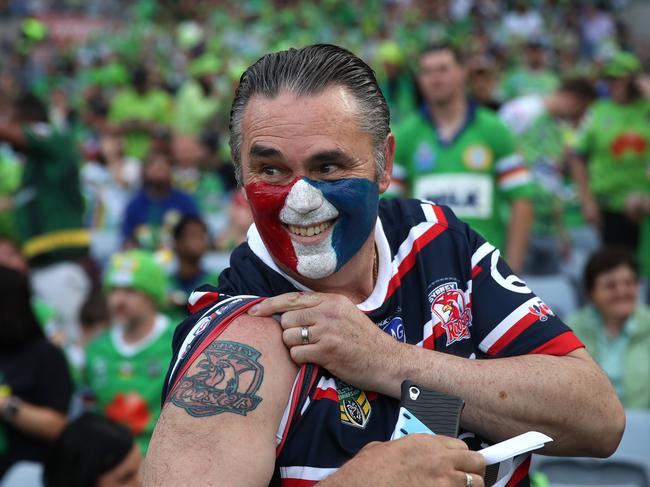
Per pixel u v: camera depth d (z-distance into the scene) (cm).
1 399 388
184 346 150
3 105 1394
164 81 1424
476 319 165
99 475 292
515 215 504
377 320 158
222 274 164
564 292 556
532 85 1083
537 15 2038
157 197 700
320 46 152
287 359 147
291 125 146
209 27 2066
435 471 139
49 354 400
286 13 2069
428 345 160
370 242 158
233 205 669
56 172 636
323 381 148
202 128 1089
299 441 145
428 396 147
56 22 2144
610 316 451
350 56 151
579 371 156
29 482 345
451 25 1991
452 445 142
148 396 428
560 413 153
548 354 160
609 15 2116
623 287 448
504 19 2020
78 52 1931
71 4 2188
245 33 1995
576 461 373
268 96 148
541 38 1827
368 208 150
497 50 1612
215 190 905
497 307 164
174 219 695
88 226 877
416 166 503
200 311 155
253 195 150
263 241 154
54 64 1803
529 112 699
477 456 142
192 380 143
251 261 160
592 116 685
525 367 154
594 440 156
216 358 144
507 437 153
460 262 166
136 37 2038
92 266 647
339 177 148
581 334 459
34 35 1369
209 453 137
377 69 1257
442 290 163
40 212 639
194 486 134
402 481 138
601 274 449
